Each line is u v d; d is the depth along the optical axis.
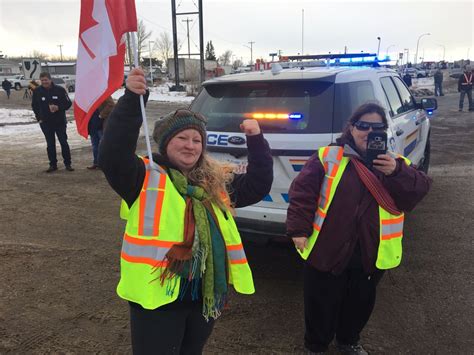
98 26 1.86
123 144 1.70
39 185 7.05
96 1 1.85
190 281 1.87
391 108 4.51
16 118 17.30
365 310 2.62
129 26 1.84
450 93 28.00
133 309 1.90
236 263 1.98
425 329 3.02
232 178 2.13
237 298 3.48
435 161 8.36
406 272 3.85
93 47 1.88
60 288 3.64
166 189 1.81
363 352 2.73
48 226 5.16
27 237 4.80
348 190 2.41
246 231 3.58
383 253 2.43
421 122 5.83
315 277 2.54
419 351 2.79
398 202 2.40
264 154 2.08
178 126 1.89
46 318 3.19
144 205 1.80
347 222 2.41
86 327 3.09
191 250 1.81
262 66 6.78
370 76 4.23
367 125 2.38
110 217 5.50
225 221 1.95
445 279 3.71
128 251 1.82
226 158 3.60
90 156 9.44
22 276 3.84
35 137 12.35
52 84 7.67
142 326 1.88
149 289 1.79
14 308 3.31
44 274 3.89
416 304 3.34
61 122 7.82
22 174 7.81
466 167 7.78
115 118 1.69
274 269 3.99
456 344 2.86
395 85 5.18
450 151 9.23
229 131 3.59
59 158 9.26
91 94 1.88
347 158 2.45
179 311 1.89
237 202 2.17
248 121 2.05
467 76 16.73
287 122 3.44
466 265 3.95
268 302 3.43
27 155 9.61
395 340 2.91
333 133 3.32
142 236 1.79
